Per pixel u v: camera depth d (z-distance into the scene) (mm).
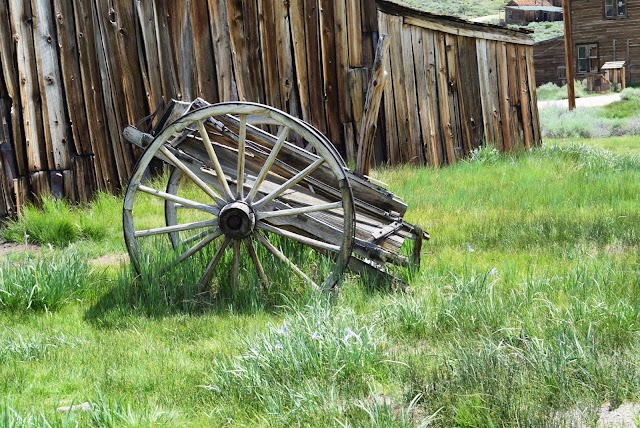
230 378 5688
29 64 12445
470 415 4789
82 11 12977
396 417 4965
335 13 15789
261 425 5043
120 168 13438
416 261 8531
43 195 12578
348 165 16031
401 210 8445
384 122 16797
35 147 12508
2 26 12195
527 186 14180
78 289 8391
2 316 7781
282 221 8086
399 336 6590
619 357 5539
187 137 8367
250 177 8398
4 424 4809
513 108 19562
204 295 8078
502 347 5801
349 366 5797
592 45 57188
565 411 4898
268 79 14961
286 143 8281
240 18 14602
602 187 13844
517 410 4734
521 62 19781
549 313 6676
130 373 6117
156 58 13789
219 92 14430
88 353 6641
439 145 17766
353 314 6781
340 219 8312
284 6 15117
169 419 5184
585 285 7387
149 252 8555
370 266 8039
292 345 5945
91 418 5113
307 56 15461
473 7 145625
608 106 38375
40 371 6227
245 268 8422
